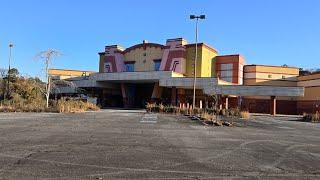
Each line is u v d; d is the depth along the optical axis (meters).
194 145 15.12
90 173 9.41
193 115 37.50
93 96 76.69
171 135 18.69
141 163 10.88
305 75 70.44
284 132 23.52
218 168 10.57
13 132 17.89
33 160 10.83
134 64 78.69
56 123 24.00
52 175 9.07
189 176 9.45
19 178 8.66
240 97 63.38
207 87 61.50
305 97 68.56
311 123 36.41
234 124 28.39
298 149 15.09
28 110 40.00
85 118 30.11
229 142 16.61
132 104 77.50
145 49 77.31
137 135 18.11
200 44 71.31
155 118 32.50
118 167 10.23
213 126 26.02
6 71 59.84
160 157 11.98
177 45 72.62
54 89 64.00
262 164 11.41
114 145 14.33
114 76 71.12
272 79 75.25
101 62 85.25
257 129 25.08
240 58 74.38
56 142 14.67
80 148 13.31
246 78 76.38
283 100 70.12
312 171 10.55
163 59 74.06
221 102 61.41
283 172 10.30
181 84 63.31
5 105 42.00
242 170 10.41
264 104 69.44
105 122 26.22
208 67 73.50
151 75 66.56
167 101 68.88
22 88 51.78
